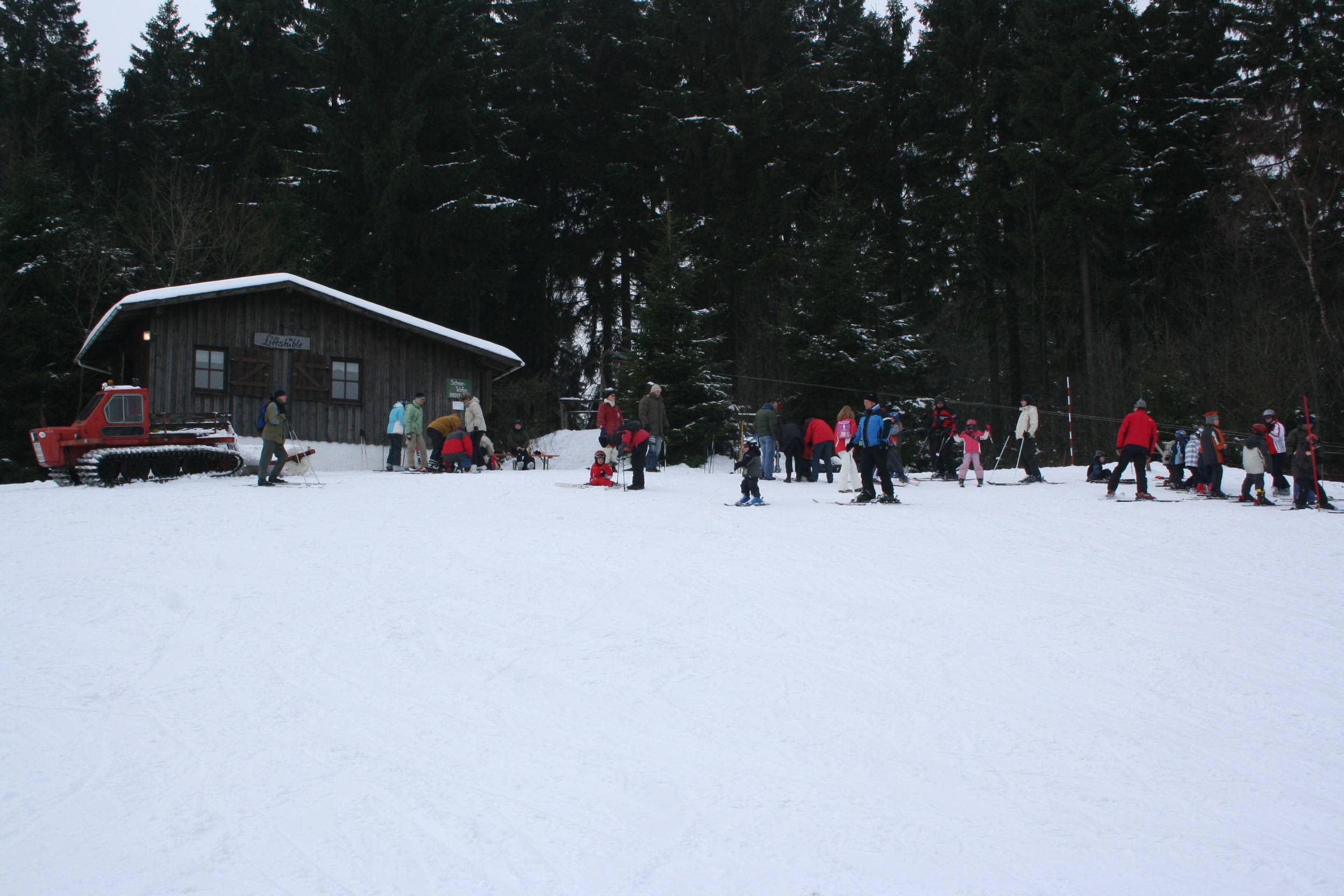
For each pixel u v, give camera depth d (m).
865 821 6.01
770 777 6.61
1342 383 35.31
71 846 5.70
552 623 10.02
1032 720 7.64
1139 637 9.70
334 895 5.19
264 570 12.03
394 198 39.03
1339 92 38.62
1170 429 31.36
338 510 16.45
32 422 33.97
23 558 12.50
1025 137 41.62
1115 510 17.52
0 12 52.50
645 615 10.31
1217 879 5.41
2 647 9.20
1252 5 42.44
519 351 50.50
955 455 24.39
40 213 35.97
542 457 30.62
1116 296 40.72
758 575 12.05
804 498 19.36
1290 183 38.00
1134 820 6.07
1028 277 41.19
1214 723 7.64
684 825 5.94
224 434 22.66
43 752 6.96
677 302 31.09
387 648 9.24
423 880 5.33
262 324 27.00
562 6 52.06
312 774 6.61
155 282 37.31
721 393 30.75
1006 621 10.16
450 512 16.53
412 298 42.25
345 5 40.62
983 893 5.24
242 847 5.68
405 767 6.73
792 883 5.32
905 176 47.19
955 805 6.24
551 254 48.34
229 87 45.59
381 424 28.72
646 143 45.50
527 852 5.62
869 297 35.84
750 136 42.62
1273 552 13.59
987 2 44.44
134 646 9.24
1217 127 42.44
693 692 8.16
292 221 39.09
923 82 44.94
